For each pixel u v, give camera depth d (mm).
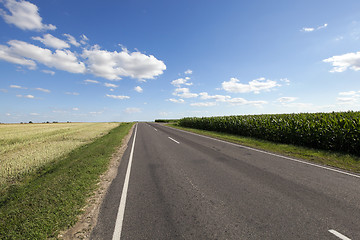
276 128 11797
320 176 4871
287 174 5051
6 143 12820
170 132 19047
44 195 3906
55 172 5773
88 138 14977
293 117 12938
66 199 3717
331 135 8531
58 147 10484
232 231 2613
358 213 3018
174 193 3957
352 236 2447
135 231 2686
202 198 3676
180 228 2723
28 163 7195
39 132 21422
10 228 2801
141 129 24297
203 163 6336
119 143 11703
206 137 14227
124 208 3371
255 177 4836
